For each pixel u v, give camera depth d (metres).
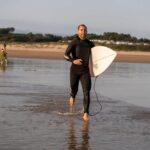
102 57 10.74
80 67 10.49
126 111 11.18
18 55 53.78
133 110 11.36
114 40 93.00
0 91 14.66
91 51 10.65
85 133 8.51
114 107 11.84
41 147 7.37
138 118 10.20
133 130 8.85
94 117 10.27
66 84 17.91
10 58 45.81
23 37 99.56
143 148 7.46
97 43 90.25
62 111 10.93
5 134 8.20
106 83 19.53
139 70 31.50
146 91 16.42
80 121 9.73
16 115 10.20
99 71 10.67
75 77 10.77
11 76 21.36
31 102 12.27
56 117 10.12
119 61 48.50
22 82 18.23
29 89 15.52
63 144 7.62
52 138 8.02
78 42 10.55
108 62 10.73
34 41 98.06
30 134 8.27
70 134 8.39
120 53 72.69
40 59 46.31
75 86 11.09
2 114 10.27
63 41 92.44
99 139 8.04
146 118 10.22
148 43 93.12
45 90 15.33
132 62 47.75
